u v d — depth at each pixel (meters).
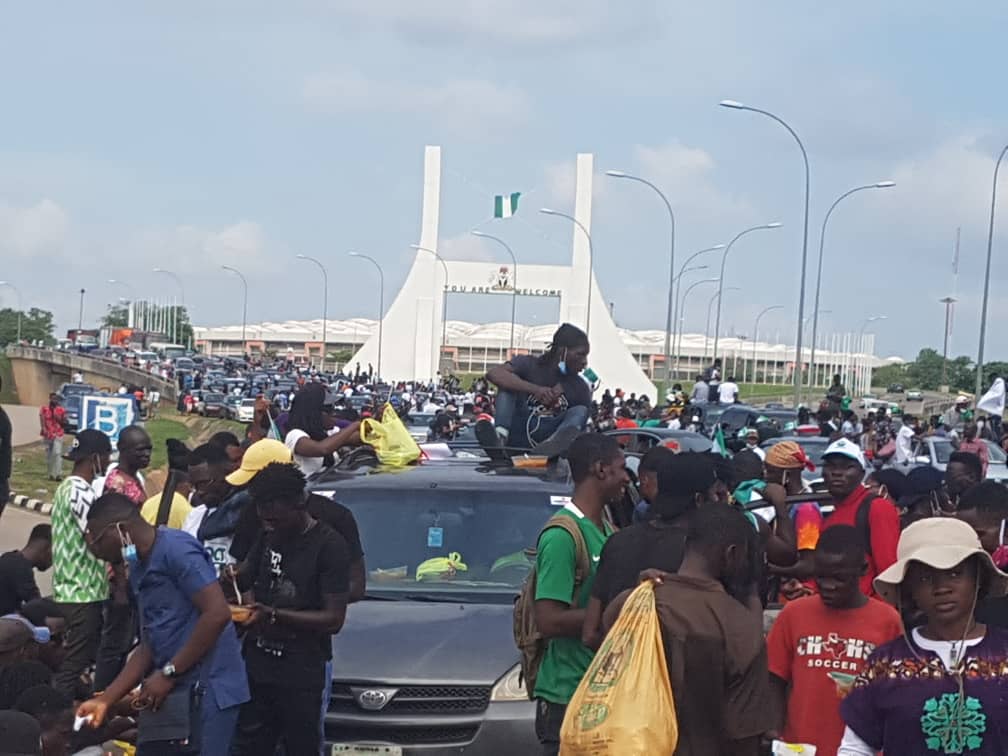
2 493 9.45
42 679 6.62
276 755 7.45
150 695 6.03
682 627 4.84
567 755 4.80
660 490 5.73
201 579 6.11
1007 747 4.25
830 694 5.73
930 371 158.62
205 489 9.48
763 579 7.67
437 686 7.14
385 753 7.05
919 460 27.28
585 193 103.56
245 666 6.56
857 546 5.73
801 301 44.53
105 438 9.79
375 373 108.38
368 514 8.52
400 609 7.84
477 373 147.75
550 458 9.21
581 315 103.56
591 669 4.87
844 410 36.69
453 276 104.56
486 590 8.09
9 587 8.73
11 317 191.25
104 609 9.41
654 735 4.68
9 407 74.81
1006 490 6.88
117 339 151.62
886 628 5.76
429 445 10.93
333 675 7.19
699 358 175.62
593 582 5.91
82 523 9.27
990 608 5.30
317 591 6.68
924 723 4.29
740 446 23.62
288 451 7.68
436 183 109.75
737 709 4.88
